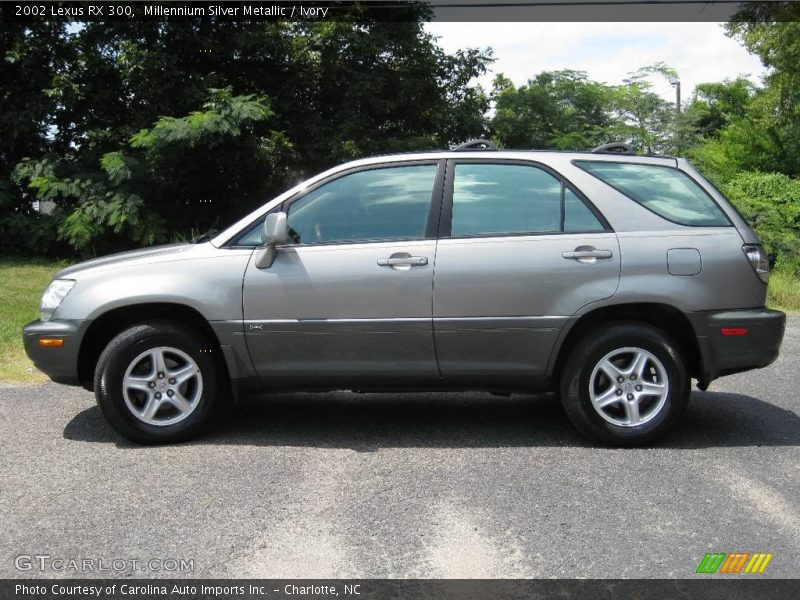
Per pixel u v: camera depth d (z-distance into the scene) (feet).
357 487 14.75
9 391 22.18
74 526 12.98
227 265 17.21
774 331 17.13
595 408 17.08
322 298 17.01
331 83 66.44
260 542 12.37
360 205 17.60
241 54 61.16
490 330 16.98
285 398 21.99
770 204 66.44
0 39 56.70
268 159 59.00
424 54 68.95
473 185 17.53
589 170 17.58
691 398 22.24
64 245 56.13
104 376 17.01
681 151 75.87
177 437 17.38
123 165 52.65
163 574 11.30
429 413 20.26
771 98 90.27
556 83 79.05
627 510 13.66
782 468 15.92
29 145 59.11
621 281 16.85
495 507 13.78
